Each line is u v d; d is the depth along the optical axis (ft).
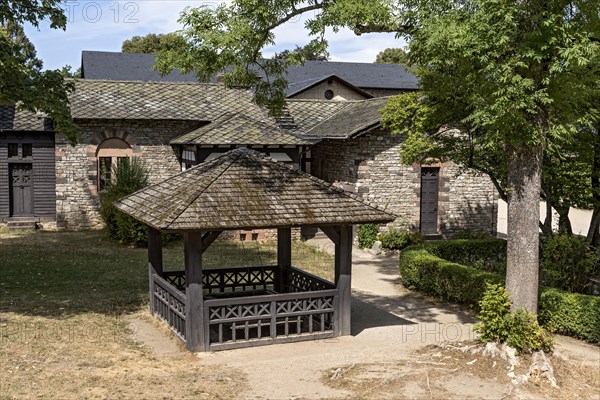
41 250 61.41
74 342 33.81
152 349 33.71
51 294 45.09
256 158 38.52
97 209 74.13
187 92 79.71
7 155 74.02
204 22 33.96
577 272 46.34
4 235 69.92
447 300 47.52
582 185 48.60
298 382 28.86
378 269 60.03
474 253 57.11
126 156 73.36
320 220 34.71
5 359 30.17
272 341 35.24
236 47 34.01
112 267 54.90
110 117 70.49
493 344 32.14
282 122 76.84
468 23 30.68
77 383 27.50
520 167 33.12
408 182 70.54
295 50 36.83
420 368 30.63
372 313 43.55
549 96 31.83
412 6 34.63
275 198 35.47
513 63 29.86
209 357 32.65
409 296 49.24
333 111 82.58
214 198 34.24
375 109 71.72
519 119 29.71
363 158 68.74
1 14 42.98
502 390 28.25
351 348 34.60
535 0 30.86
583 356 34.01
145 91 77.71
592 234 51.62
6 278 49.44
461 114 46.60
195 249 33.06
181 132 75.15
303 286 42.50
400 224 70.74
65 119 43.45
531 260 33.04
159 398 26.27
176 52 34.76
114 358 31.50
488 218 74.69
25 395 25.81
